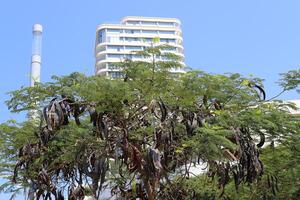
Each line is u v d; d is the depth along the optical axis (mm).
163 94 15234
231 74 16297
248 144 15555
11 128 17453
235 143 15539
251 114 16000
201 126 15242
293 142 17922
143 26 85375
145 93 15164
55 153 16688
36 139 16500
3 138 17844
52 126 14164
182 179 18109
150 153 13969
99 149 15352
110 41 79938
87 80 14945
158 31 87250
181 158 15984
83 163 15406
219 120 15586
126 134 15000
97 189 16609
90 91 14414
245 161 15391
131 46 79375
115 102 14695
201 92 15398
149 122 15422
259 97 16828
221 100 15930
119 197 18547
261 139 16125
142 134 15391
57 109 14156
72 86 14688
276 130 17016
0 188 19109
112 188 19531
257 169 15609
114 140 15203
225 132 14930
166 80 15211
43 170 16641
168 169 15258
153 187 15250
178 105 15383
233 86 16125
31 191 17719
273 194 19422
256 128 16141
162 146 14766
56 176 17016
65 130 15664
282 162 19516
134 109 15195
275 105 17750
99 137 15516
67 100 14508
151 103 14453
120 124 15195
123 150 14914
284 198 21312
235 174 15883
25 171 17578
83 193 16750
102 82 14422
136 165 14773
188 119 15219
